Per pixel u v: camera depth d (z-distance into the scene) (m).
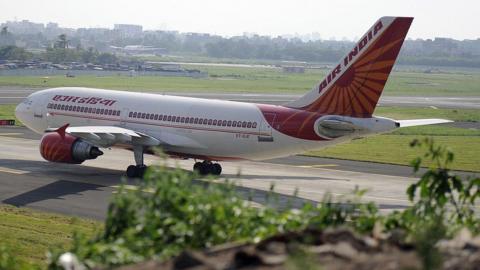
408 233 27.41
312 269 21.23
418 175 123.19
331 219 30.64
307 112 104.44
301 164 132.88
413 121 116.25
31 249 65.44
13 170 115.00
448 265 21.95
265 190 103.56
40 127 130.88
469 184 35.12
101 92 126.31
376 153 150.25
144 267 23.64
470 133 198.25
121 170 119.31
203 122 112.94
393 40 97.19
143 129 118.19
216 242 28.02
